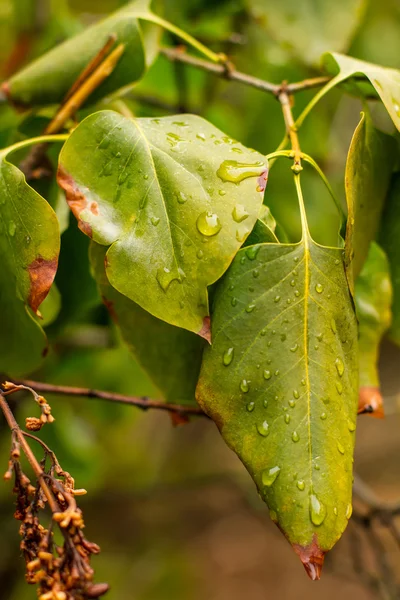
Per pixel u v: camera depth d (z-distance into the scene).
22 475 0.39
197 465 1.60
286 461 0.40
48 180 0.49
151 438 1.56
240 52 0.65
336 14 0.55
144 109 0.59
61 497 0.39
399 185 0.46
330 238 0.59
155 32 0.49
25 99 0.47
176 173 0.41
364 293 0.46
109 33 0.47
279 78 0.61
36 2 0.65
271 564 1.78
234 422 0.40
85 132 0.42
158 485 0.93
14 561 0.91
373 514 0.54
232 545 1.80
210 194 0.41
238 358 0.41
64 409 0.71
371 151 0.44
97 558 1.25
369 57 0.73
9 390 0.40
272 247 0.41
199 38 0.62
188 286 0.41
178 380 0.45
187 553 1.62
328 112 0.68
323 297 0.41
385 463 1.70
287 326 0.41
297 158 0.42
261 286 0.41
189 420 0.46
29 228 0.42
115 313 0.44
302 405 0.40
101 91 0.47
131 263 0.41
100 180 0.42
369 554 0.79
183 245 0.41
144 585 1.29
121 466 1.22
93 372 0.71
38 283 0.42
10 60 0.67
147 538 1.50
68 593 0.38
